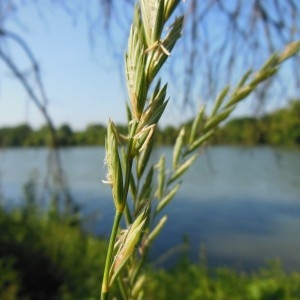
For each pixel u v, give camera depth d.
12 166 29.00
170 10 0.37
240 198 18.53
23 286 5.29
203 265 5.57
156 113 0.37
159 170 0.67
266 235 12.72
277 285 4.98
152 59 0.36
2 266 5.35
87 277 5.48
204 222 14.12
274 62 0.75
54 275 5.50
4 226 6.38
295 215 15.27
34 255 5.73
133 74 0.36
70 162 32.06
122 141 0.38
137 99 0.36
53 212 6.91
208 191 20.19
